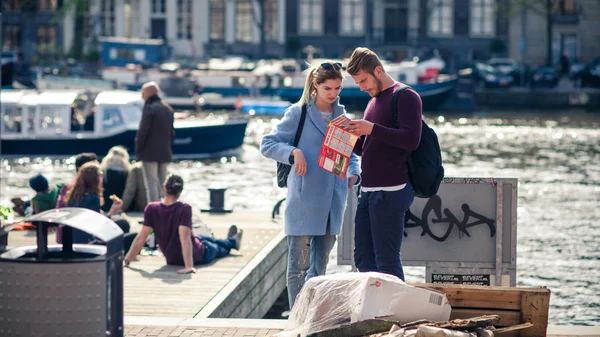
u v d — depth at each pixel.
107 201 13.41
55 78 47.28
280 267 11.47
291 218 6.86
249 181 23.47
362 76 6.29
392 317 5.73
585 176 24.12
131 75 48.41
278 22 67.44
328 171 6.74
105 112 26.39
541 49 66.00
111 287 4.96
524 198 20.25
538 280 12.46
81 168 10.16
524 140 34.12
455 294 6.07
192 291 8.59
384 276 5.85
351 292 5.84
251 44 67.44
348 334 5.65
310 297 5.96
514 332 5.89
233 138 28.94
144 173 13.38
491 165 26.56
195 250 9.75
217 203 14.30
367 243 6.58
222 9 67.38
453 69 63.91
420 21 67.06
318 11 67.56
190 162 27.48
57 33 68.25
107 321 4.94
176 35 67.25
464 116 46.62
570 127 39.75
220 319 6.98
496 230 7.99
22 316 4.83
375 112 6.32
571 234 15.81
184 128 27.77
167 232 9.67
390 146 6.28
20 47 68.25
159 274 9.34
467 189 8.01
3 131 26.27
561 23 65.81
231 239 10.47
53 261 4.81
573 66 58.22
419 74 50.56
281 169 7.05
